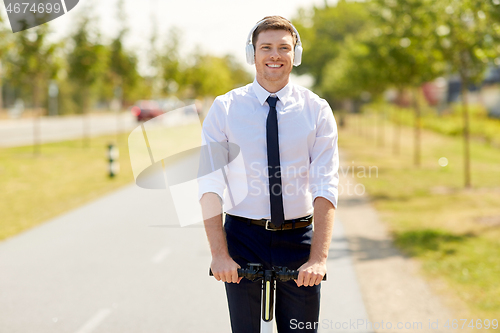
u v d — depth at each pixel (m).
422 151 22.23
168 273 5.63
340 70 34.44
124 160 18.47
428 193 11.09
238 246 2.36
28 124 42.34
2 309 4.58
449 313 4.40
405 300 4.73
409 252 6.39
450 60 11.28
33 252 6.46
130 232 7.55
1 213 8.98
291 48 2.25
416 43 12.46
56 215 8.82
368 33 21.36
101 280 5.38
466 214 8.66
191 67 35.97
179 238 7.19
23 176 13.75
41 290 5.07
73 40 20.19
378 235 7.38
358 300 4.77
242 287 2.35
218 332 4.10
